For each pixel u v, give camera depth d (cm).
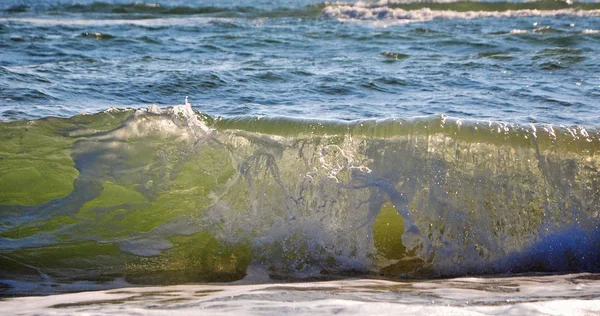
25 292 1588
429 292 1459
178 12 7838
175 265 1778
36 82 3275
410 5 7812
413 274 1766
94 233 1891
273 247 1856
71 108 2811
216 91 3316
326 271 1778
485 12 7519
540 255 1864
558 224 1905
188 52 4675
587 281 1652
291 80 3609
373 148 2027
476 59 4388
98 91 3194
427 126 2070
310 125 2098
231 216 1933
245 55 4578
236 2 8575
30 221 1925
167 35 5572
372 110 2955
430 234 1880
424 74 3841
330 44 5169
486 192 1944
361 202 1931
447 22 6812
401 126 2078
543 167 1983
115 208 1967
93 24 6344
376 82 3578
